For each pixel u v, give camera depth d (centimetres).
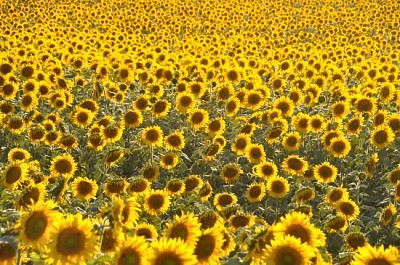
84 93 1598
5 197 673
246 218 645
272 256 386
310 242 430
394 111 1445
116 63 1808
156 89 1449
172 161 1001
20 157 892
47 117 1188
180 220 439
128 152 1100
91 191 777
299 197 881
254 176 1070
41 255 413
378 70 1772
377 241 857
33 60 1712
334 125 1308
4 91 1286
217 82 1593
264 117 1241
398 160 1155
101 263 398
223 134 1294
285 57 2236
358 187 1010
